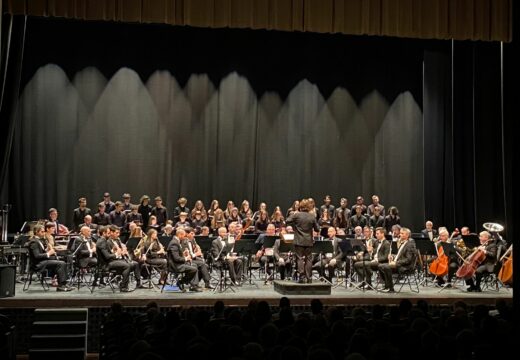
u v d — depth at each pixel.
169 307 11.05
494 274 13.70
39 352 9.63
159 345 6.21
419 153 18.78
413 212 18.78
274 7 14.23
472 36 14.93
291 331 6.32
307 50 18.62
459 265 13.26
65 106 17.47
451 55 18.58
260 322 7.43
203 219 16.02
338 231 15.68
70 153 17.47
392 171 18.77
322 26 14.35
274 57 18.48
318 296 11.56
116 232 12.62
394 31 14.62
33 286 12.51
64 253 12.55
